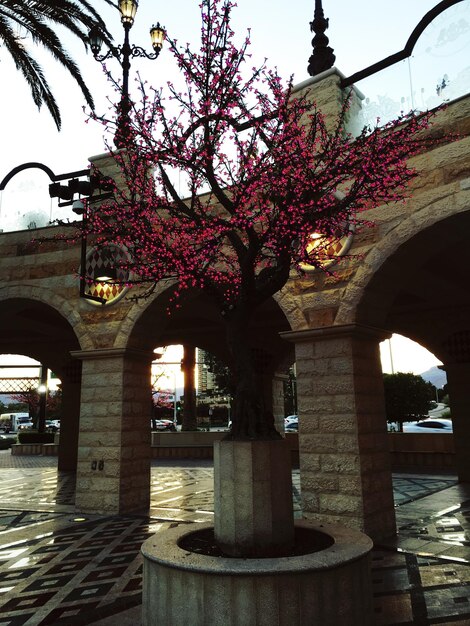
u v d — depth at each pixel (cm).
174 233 624
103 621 474
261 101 596
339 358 812
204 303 1351
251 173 560
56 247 1195
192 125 578
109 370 1070
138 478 1052
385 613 481
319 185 539
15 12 1111
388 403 2453
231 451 469
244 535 447
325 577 381
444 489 1236
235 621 369
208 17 551
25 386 3164
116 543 763
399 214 780
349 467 769
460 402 1388
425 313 1465
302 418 830
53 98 1223
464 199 713
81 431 1070
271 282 537
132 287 1068
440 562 635
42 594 546
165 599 400
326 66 938
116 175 1110
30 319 1588
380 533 763
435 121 764
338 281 830
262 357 1769
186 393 2577
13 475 1727
